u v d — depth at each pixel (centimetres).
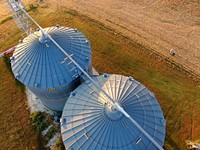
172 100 4162
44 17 5591
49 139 3866
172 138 3772
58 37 3472
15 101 4309
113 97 2872
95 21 5422
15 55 3534
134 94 2952
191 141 3712
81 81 3441
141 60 4694
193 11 5506
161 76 4472
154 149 2689
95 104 2869
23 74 3384
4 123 4075
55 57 3331
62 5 5841
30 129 3975
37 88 3347
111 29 5241
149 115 2847
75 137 2766
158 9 5631
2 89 4462
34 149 3791
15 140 3888
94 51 4859
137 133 2672
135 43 4956
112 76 3234
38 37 3481
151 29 5241
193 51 4844
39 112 4106
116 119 2662
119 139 2636
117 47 4906
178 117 3981
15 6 4509
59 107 4019
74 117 2895
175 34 5131
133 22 5394
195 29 5212
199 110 4047
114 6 5753
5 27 5444
